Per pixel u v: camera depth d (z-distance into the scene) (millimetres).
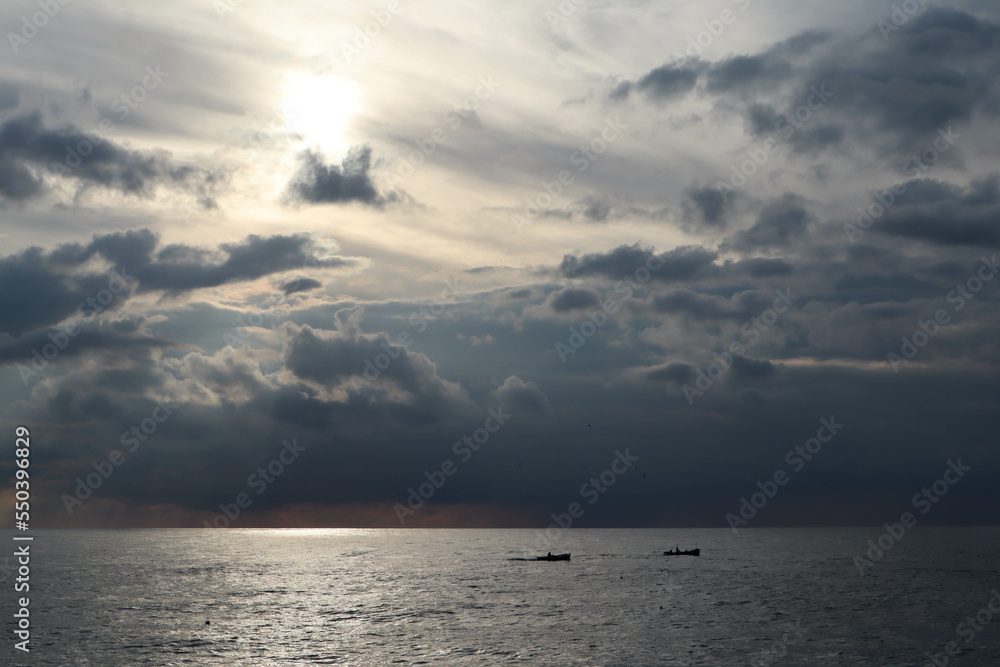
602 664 63469
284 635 76250
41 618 88000
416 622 84625
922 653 68125
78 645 71250
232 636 75688
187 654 67250
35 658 65875
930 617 88375
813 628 80375
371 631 78562
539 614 90938
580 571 157750
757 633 77188
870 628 80500
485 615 90188
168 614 91312
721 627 80875
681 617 88125
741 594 112375
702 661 64688
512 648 69500
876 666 63469
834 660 65438
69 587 124000
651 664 63562
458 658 65500
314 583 131625
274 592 116688
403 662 64000
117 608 96938
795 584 127312
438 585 127688
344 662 63969
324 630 79250
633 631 78438
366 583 131750
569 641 72812
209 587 124562
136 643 72125
